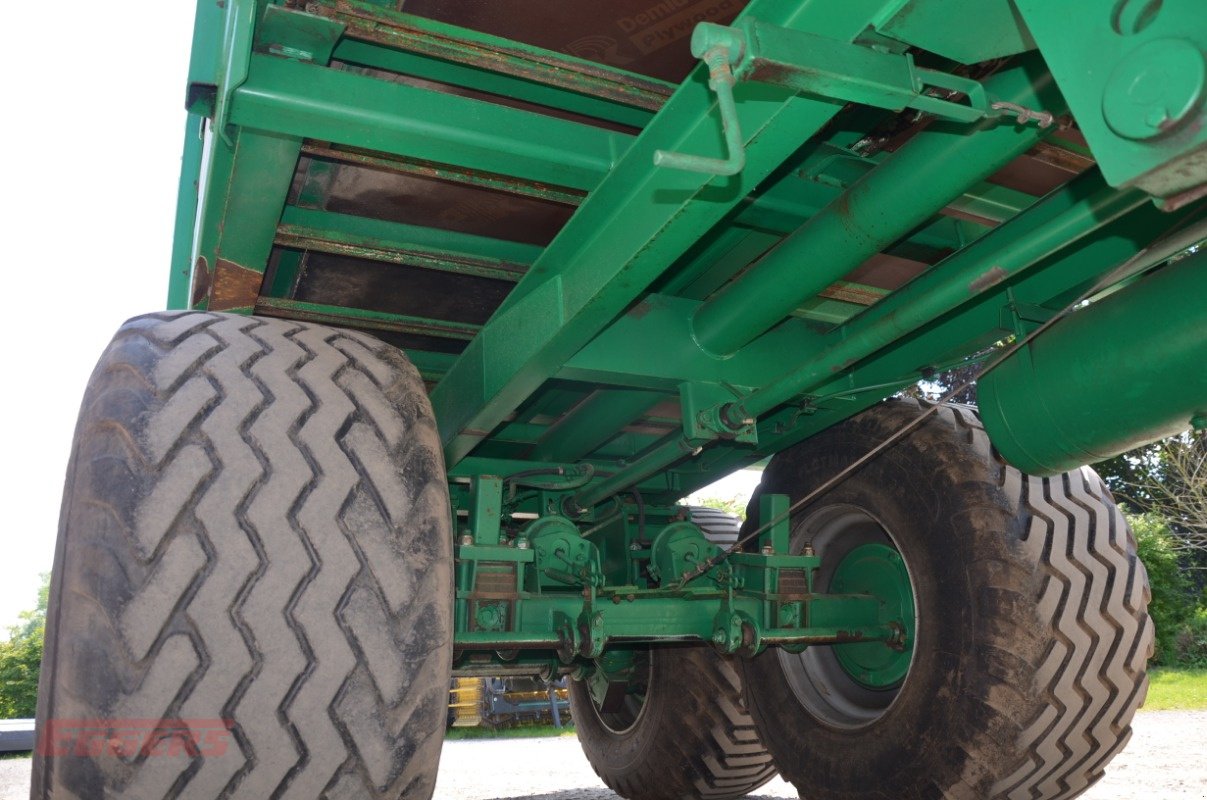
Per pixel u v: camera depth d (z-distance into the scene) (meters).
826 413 2.83
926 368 2.45
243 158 1.72
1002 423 1.94
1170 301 1.57
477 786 5.36
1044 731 2.25
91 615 1.34
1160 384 1.60
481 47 1.67
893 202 1.69
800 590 2.76
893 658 2.74
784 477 3.14
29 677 30.38
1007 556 2.33
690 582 2.94
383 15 1.55
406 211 2.34
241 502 1.42
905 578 2.72
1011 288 2.08
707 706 3.56
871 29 1.13
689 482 3.67
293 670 1.37
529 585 2.65
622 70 1.84
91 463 1.46
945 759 2.34
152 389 1.52
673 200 1.47
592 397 3.08
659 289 2.62
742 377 2.38
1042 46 0.85
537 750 8.28
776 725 2.96
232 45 1.41
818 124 1.30
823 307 2.61
